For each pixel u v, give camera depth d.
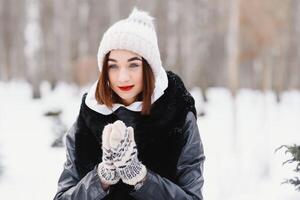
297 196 5.81
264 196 5.99
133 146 1.70
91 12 29.53
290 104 22.62
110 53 1.85
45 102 20.70
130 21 1.88
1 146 9.40
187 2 24.73
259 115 17.20
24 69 36.75
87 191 1.78
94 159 1.92
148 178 1.74
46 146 10.38
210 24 25.11
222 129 13.37
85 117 1.91
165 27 27.06
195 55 24.91
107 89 1.87
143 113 1.83
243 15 19.89
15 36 32.56
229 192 6.27
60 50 30.25
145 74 1.84
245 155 9.20
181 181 1.86
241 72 35.56
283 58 27.86
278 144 10.80
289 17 24.73
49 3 29.08
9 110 17.52
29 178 7.68
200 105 19.20
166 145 1.84
